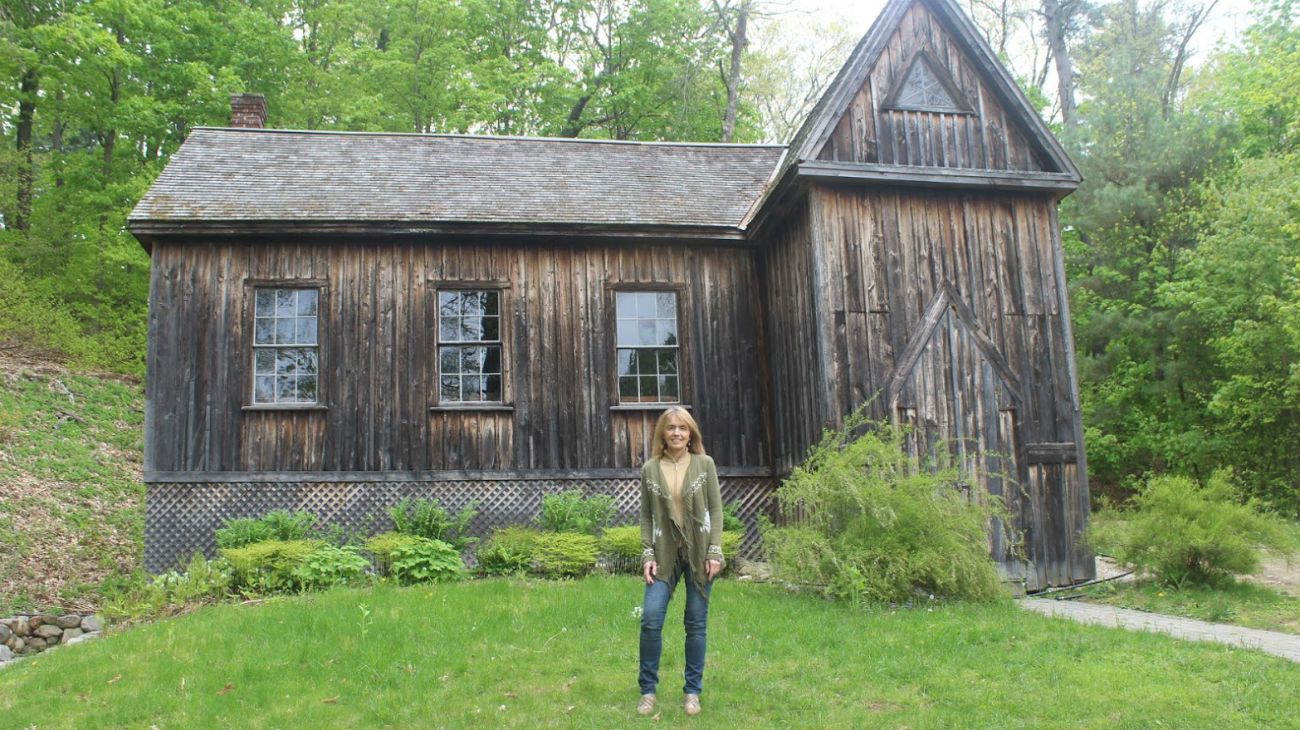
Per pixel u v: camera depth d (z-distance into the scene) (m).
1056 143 11.20
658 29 28.50
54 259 21.73
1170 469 19.25
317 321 12.05
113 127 22.27
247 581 9.48
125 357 21.45
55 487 15.11
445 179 13.38
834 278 10.62
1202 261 17.52
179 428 11.53
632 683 5.82
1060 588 10.43
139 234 11.68
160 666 6.49
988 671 5.95
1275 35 20.97
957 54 11.43
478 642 6.83
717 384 12.73
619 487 12.30
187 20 22.77
